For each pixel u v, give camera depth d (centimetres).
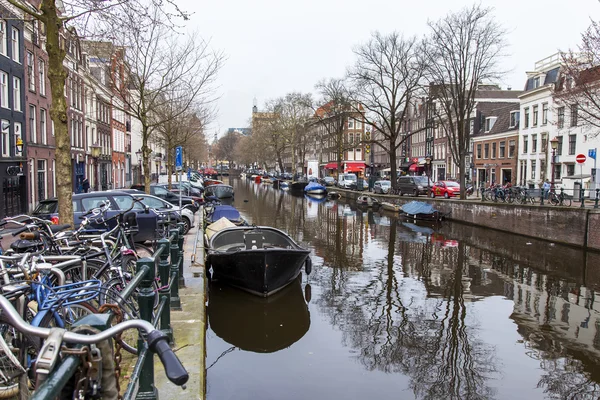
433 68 3028
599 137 2892
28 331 179
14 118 2045
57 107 761
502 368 759
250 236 1135
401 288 1212
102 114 3800
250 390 669
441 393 674
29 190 2225
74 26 922
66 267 475
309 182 5431
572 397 670
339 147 5328
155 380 468
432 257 1628
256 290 1056
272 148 7662
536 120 3634
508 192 2572
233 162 14000
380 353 808
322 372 734
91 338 174
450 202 2742
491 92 5294
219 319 958
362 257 1609
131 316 369
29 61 2272
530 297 1156
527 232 2075
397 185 3850
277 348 827
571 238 1812
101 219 760
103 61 1534
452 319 984
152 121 2594
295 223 2539
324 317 982
